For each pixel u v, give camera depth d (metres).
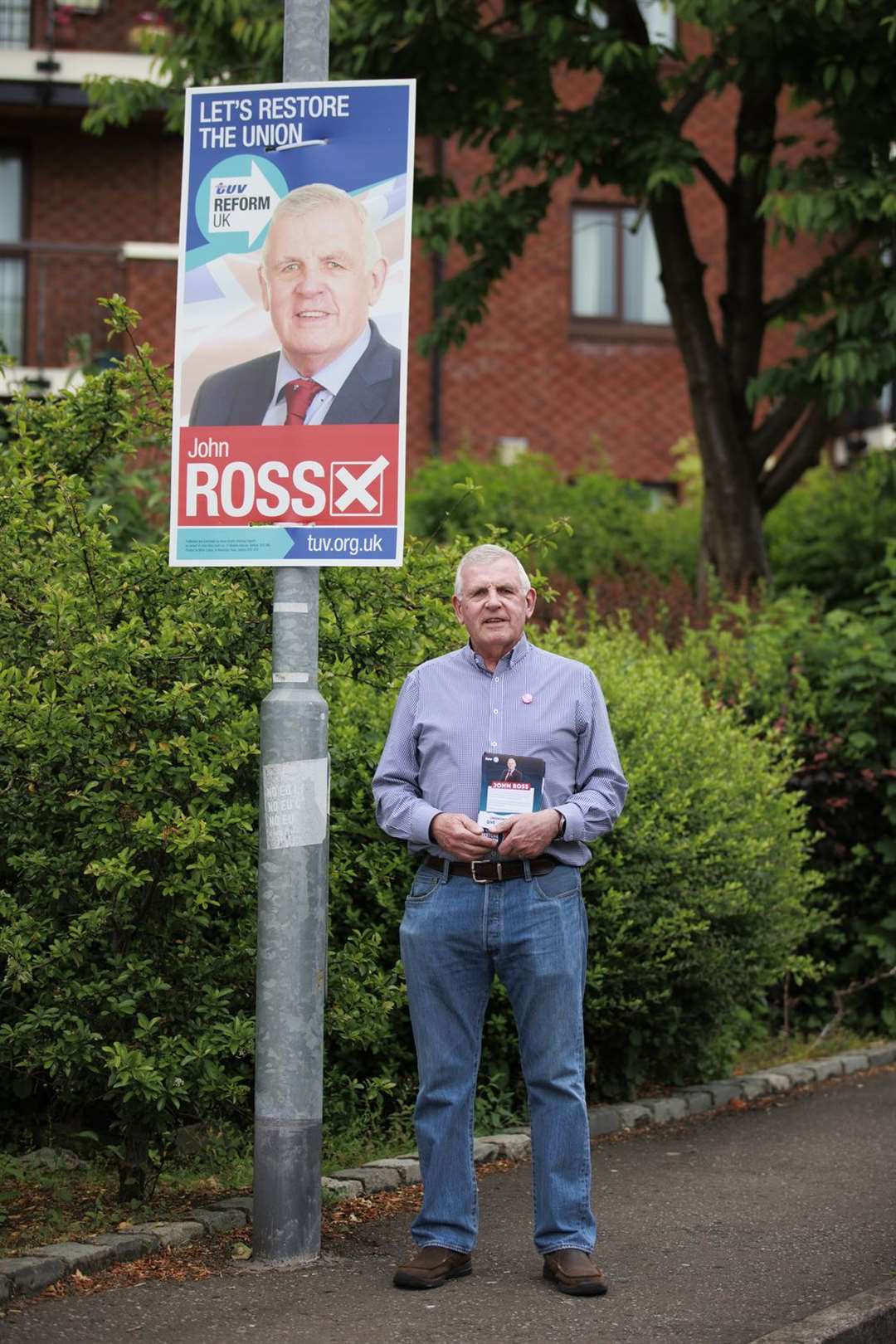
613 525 14.09
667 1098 7.25
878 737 9.02
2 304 15.84
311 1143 4.86
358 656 5.59
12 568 5.30
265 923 4.86
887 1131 6.85
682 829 7.06
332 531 4.91
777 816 7.73
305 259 4.97
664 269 12.05
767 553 13.02
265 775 4.89
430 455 17.56
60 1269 4.61
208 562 5.00
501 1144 6.32
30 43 16.41
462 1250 4.71
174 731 5.14
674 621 10.58
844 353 10.26
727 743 7.72
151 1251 4.88
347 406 4.93
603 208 18.14
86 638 5.17
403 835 4.71
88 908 5.28
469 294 11.91
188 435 5.02
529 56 11.23
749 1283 4.74
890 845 8.98
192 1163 5.81
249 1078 5.90
